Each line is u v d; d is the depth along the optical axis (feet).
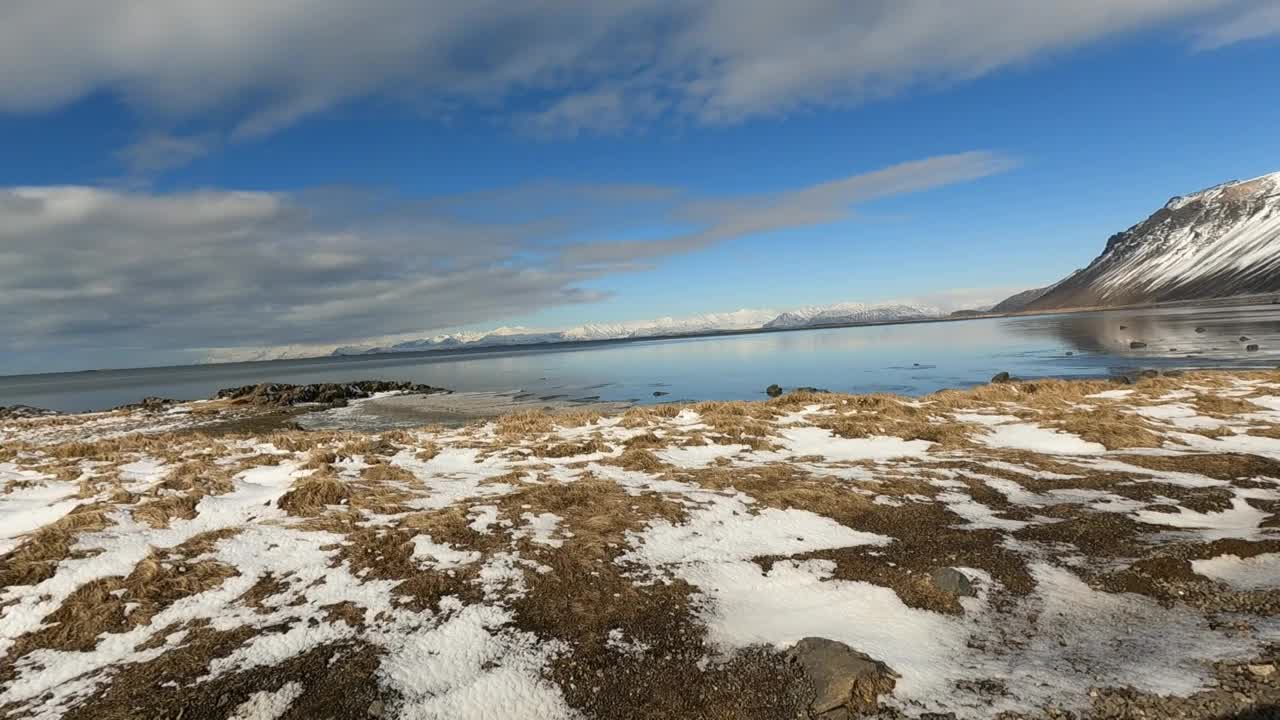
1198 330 263.08
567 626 24.29
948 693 19.58
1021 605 25.29
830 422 63.87
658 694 20.54
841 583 27.73
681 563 29.68
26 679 20.51
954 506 37.50
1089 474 43.37
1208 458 45.29
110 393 287.48
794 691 20.16
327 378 362.33
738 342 563.48
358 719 19.04
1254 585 25.45
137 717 18.71
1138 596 25.41
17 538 29.37
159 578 26.16
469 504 37.04
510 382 224.33
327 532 31.81
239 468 44.21
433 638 23.21
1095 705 18.52
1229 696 18.26
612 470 47.39
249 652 21.97
